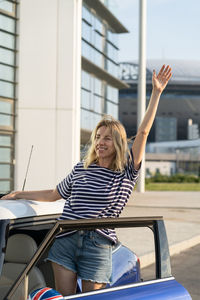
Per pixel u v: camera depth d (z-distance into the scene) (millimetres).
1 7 12938
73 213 2846
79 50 13766
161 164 123125
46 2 13367
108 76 26906
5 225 2557
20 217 2707
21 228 2738
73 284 2789
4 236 2533
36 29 13391
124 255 3066
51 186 13312
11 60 13375
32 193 3109
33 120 13422
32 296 2258
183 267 7680
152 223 2826
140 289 2633
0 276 2580
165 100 160500
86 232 2730
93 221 2533
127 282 3012
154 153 123875
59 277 2775
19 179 13320
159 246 2789
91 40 25000
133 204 18484
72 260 2760
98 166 2865
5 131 13172
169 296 2646
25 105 13445
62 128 13414
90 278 2732
